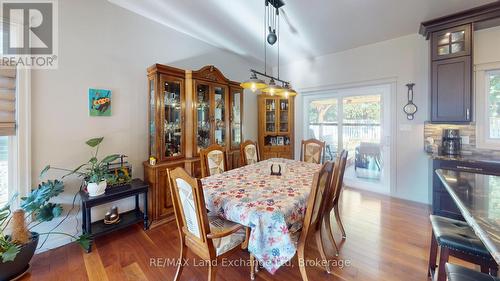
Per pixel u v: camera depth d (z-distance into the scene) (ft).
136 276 5.96
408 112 11.03
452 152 9.39
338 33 10.94
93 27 8.23
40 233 6.97
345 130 13.80
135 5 8.93
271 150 15.40
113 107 8.87
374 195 12.01
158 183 8.91
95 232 7.44
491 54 8.98
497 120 9.18
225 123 11.83
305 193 5.76
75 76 7.85
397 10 8.89
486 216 4.01
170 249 7.25
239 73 14.42
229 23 10.21
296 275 5.96
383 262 6.39
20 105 6.74
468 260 4.46
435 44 9.40
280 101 15.56
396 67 11.28
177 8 9.10
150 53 9.96
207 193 5.81
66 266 6.37
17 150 6.75
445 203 8.79
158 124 9.06
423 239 7.55
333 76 13.67
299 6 8.70
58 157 7.55
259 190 5.99
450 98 9.11
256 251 4.57
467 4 8.21
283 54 13.99
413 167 11.05
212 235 4.65
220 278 5.87
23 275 5.94
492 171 7.77
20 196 6.75
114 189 7.98
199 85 10.47
